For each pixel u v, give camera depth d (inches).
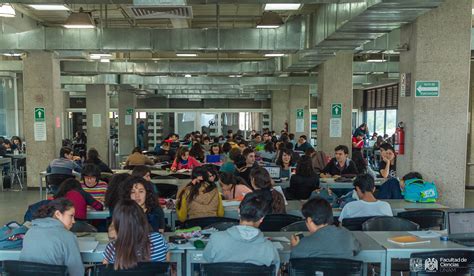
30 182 403.5
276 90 772.6
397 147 248.8
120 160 700.0
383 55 510.6
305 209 119.7
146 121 928.9
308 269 110.7
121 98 766.5
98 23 411.8
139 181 147.3
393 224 151.5
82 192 179.8
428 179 234.1
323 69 411.5
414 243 129.3
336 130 411.8
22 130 651.5
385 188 219.1
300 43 328.5
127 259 104.8
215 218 159.9
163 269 106.1
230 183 204.8
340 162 285.3
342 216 162.6
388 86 730.8
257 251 110.8
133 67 499.5
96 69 492.4
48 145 396.5
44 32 333.7
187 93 854.5
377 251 123.3
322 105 414.9
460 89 230.4
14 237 125.3
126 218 106.3
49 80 391.2
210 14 396.5
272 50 333.7
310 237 117.3
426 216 169.9
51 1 211.5
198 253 123.4
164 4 201.0
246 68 503.8
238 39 335.6
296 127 668.7
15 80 642.2
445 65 230.1
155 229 144.7
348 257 115.3
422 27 229.5
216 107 960.3
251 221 116.0
